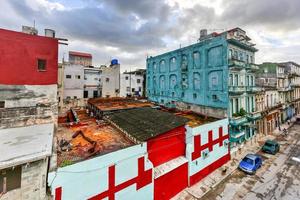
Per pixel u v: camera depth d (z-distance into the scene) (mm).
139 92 47844
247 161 17250
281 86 34750
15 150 7648
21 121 10961
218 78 21344
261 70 33844
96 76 41906
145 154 11383
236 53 22156
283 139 26469
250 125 22609
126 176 10438
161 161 13055
